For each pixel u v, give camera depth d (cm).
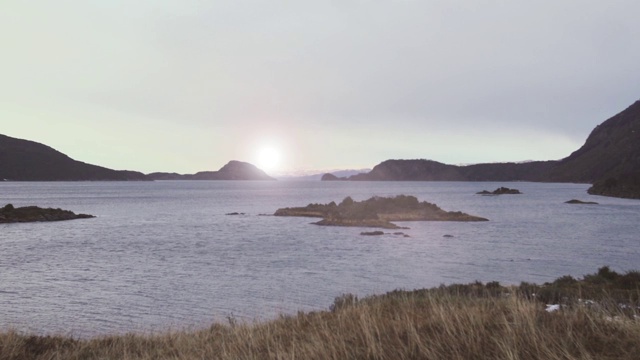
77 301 2347
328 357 516
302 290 2611
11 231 6259
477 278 2994
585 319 534
